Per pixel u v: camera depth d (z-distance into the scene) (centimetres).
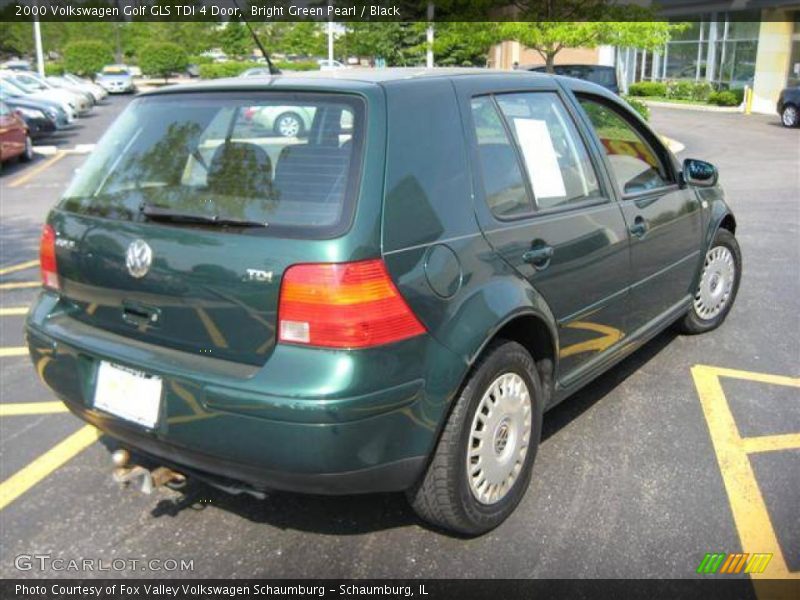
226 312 275
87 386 311
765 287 667
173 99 327
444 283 284
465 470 301
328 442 258
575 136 386
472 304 293
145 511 348
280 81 307
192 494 361
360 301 259
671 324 522
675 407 437
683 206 468
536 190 346
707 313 544
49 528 336
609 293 389
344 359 258
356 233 263
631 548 313
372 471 271
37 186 1399
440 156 298
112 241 303
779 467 372
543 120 366
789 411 431
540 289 333
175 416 280
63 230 324
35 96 2503
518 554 311
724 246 541
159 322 294
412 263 274
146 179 309
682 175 473
